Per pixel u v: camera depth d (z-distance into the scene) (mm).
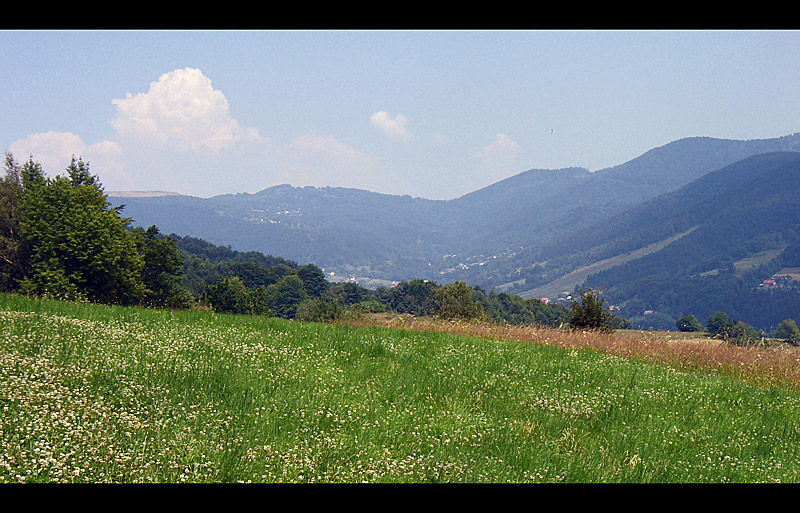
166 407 8531
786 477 8766
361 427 8867
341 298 134125
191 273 134250
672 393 13656
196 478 6418
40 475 6125
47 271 41750
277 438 7996
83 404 7996
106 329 12867
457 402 10984
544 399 11766
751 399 13906
